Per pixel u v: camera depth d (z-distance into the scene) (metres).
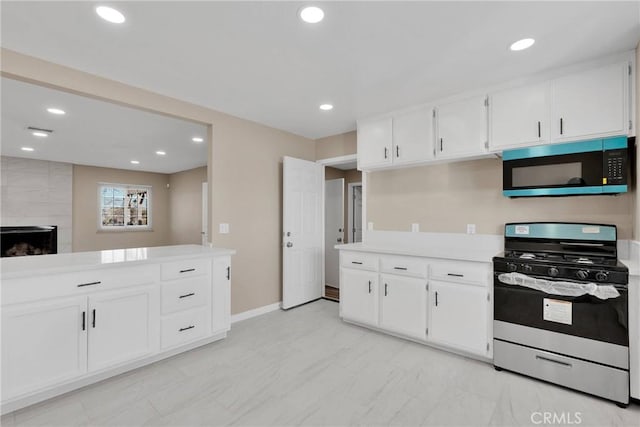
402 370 2.32
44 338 1.88
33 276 1.84
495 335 2.32
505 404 1.90
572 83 2.23
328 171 5.36
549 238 2.48
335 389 2.07
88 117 3.37
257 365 2.40
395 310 2.87
